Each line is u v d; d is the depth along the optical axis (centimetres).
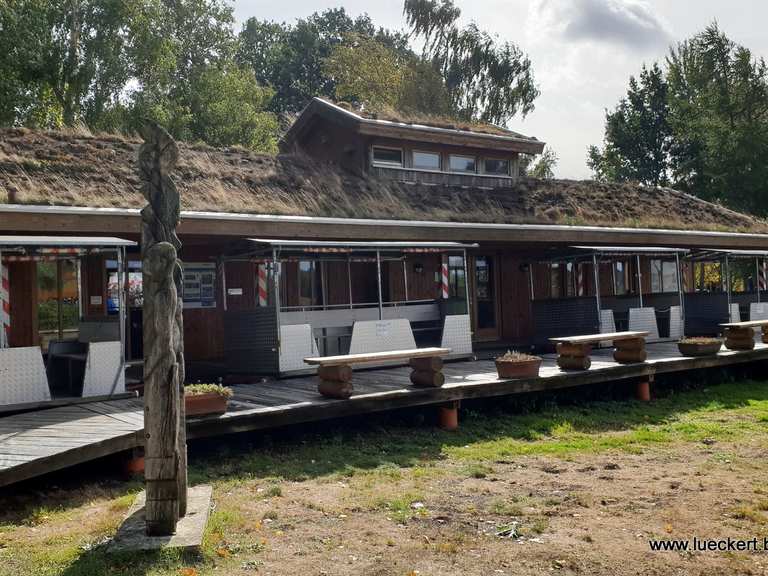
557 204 1770
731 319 1788
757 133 3444
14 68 2394
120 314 938
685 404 1188
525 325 1803
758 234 1936
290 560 486
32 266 1120
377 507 616
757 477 726
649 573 466
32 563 476
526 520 579
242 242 1181
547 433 971
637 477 728
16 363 851
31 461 615
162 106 2838
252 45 5200
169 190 546
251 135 3142
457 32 3719
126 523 538
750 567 477
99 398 907
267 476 726
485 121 3762
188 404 773
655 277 2064
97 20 2612
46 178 1085
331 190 1412
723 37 3750
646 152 4669
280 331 1116
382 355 930
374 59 3834
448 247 1291
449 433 952
